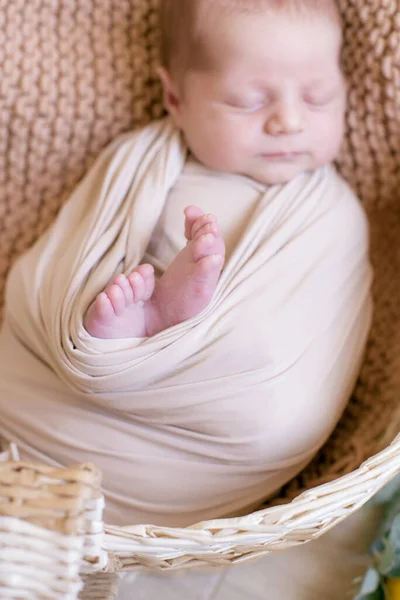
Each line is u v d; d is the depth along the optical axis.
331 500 0.61
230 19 0.80
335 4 0.86
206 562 0.65
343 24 0.89
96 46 0.94
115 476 0.76
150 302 0.75
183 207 0.86
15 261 0.98
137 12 0.94
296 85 0.82
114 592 0.71
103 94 0.95
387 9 0.85
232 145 0.84
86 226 0.84
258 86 0.82
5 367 0.84
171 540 0.57
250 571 0.82
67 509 0.47
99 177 0.91
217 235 0.69
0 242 0.98
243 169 0.87
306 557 0.82
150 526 0.58
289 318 0.77
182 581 0.82
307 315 0.79
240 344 0.74
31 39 0.93
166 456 0.76
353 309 0.85
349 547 0.83
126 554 0.58
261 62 0.80
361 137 0.93
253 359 0.74
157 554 0.59
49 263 0.85
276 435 0.74
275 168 0.86
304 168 0.88
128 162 0.87
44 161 0.97
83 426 0.77
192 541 0.58
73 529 0.47
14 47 0.92
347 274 0.84
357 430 0.85
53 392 0.80
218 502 0.76
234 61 0.81
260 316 0.76
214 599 0.80
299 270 0.80
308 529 0.63
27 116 0.94
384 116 0.90
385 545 0.77
